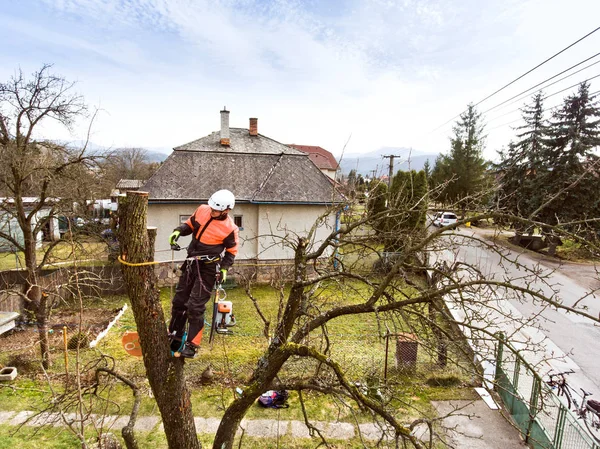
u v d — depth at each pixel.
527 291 3.79
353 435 7.45
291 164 18.22
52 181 9.05
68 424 3.91
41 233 20.70
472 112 35.78
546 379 8.95
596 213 21.89
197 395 8.50
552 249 22.20
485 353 5.02
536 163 22.88
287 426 7.68
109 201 23.94
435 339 5.29
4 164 8.60
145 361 3.98
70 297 14.61
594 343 11.39
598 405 7.56
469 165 36.03
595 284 17.22
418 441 3.73
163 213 15.59
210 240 3.95
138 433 7.35
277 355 4.44
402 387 8.72
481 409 8.25
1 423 7.45
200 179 16.47
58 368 9.50
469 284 4.03
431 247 5.71
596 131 22.08
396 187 18.23
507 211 4.80
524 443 7.22
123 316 13.13
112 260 15.27
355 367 9.36
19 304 12.10
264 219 16.53
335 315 4.74
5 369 9.09
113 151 10.18
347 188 6.42
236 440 7.20
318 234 17.03
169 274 15.83
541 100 24.17
